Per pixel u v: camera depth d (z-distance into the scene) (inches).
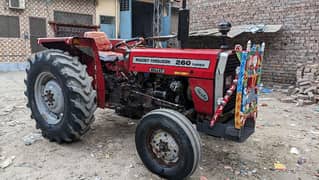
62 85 131.2
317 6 296.5
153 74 131.9
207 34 344.2
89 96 132.6
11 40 449.1
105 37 170.4
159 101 131.0
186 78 119.8
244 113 108.5
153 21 600.7
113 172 115.1
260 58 118.3
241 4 356.2
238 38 361.4
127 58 138.5
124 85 144.8
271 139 155.5
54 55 137.3
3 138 146.9
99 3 538.0
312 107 227.8
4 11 436.5
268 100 254.1
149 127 111.3
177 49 122.3
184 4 120.0
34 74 145.2
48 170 115.4
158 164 112.0
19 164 119.6
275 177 114.7
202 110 115.4
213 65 108.3
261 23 341.4
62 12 493.4
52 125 139.9
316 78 266.1
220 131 113.1
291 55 322.7
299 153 138.1
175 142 106.2
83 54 150.6
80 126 132.9
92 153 131.4
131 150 135.3
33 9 462.6
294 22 315.6
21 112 196.1
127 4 565.3
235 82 105.3
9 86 302.0
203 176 113.6
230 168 120.9
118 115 177.9
